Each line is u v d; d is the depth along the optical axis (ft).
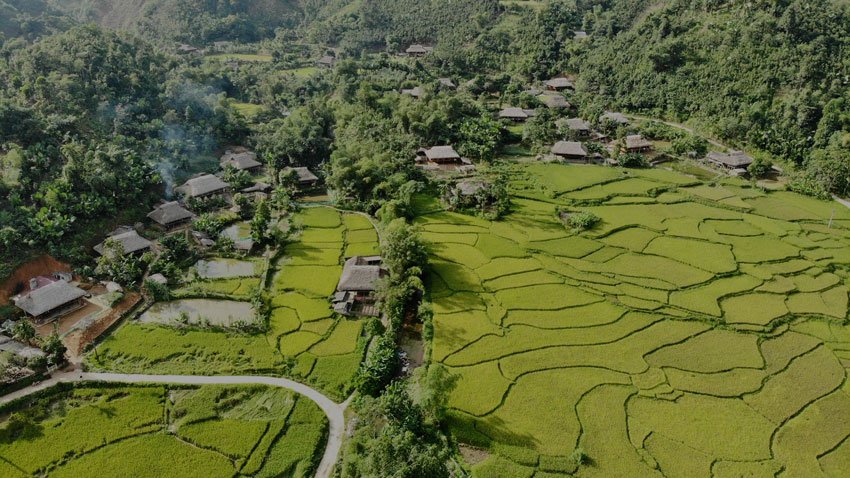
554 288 247.09
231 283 257.34
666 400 180.04
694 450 159.53
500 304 234.38
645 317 226.17
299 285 253.85
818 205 342.03
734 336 215.31
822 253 279.28
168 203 326.85
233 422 172.24
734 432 166.61
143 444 162.20
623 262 270.87
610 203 346.13
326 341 213.66
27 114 329.52
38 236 260.42
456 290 244.83
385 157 382.63
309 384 190.60
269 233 297.12
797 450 159.94
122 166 330.34
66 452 158.20
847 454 158.81
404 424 161.68
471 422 168.96
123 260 260.83
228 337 214.69
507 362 197.26
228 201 372.99
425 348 206.80
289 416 174.91
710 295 241.76
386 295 234.38
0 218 258.57
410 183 339.36
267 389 186.80
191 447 161.89
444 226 314.55
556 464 153.89
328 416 176.96
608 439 162.91
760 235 299.99
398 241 247.50
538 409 174.60
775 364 199.11
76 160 307.17
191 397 181.57
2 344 204.13
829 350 208.03
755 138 424.46
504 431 165.58
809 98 404.16
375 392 183.93
